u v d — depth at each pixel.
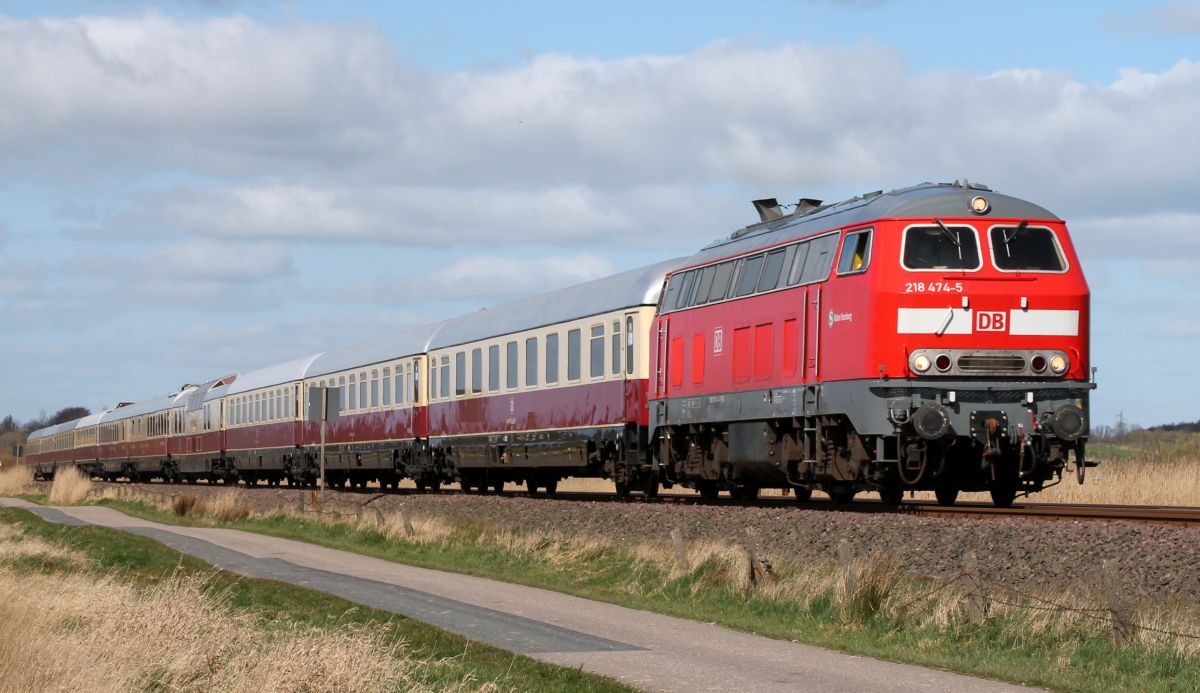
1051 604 13.84
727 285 25.94
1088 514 19.11
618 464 31.09
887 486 22.42
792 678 12.47
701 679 12.44
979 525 17.33
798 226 24.11
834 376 21.91
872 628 15.10
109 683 12.12
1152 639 12.48
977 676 12.52
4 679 12.04
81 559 24.58
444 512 31.44
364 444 47.75
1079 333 21.14
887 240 21.14
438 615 17.03
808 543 19.31
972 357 20.78
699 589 18.27
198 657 12.91
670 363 28.09
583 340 32.44
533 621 16.48
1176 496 28.23
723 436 26.44
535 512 28.14
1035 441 20.84
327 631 14.37
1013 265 21.09
